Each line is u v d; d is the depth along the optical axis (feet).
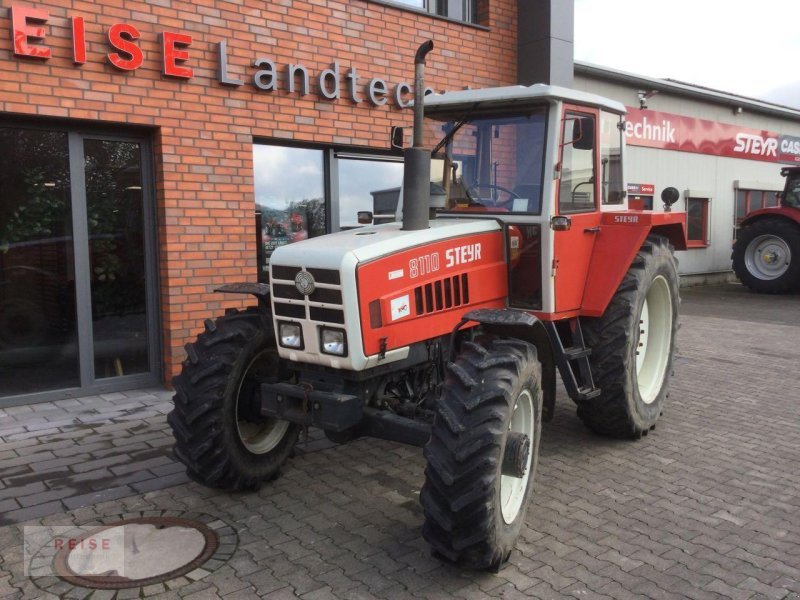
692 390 21.70
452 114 14.78
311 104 22.99
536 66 29.01
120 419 18.06
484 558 10.21
